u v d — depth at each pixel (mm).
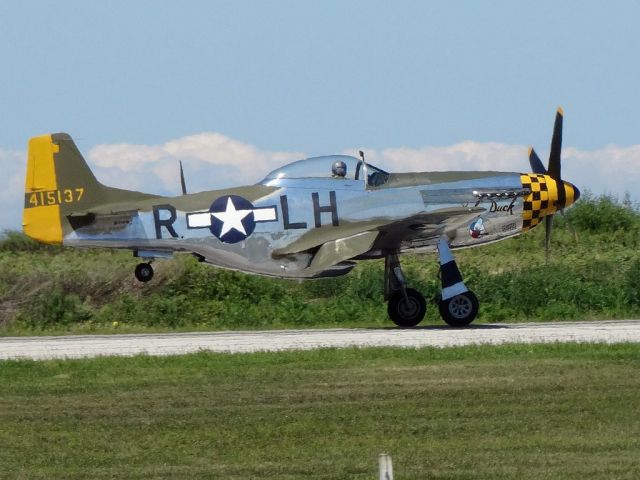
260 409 45562
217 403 46906
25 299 96000
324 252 72375
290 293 100938
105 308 94375
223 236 74750
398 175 75688
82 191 75688
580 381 49438
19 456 38969
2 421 44250
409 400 46375
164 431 42219
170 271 101125
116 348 66625
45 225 75500
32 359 60500
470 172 76938
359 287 96062
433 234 74125
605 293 91438
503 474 35062
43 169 75500
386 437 40500
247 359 58219
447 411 44219
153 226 75125
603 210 146750
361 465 36812
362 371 53406
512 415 43250
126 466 37469
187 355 59875
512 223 77062
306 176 74812
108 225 75250
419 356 57625
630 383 48812
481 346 60375
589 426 41250
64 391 50219
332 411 44812
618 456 36938
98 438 41344
